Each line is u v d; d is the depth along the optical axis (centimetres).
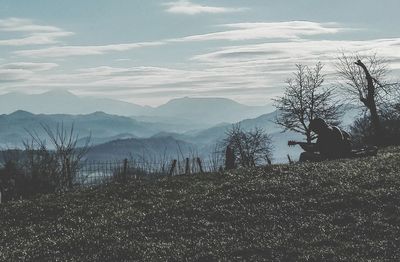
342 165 3728
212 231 2573
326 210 2733
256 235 2459
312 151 4434
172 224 2738
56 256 2416
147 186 3762
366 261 2052
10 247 2636
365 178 3234
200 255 2247
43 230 2911
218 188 3419
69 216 3139
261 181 3422
